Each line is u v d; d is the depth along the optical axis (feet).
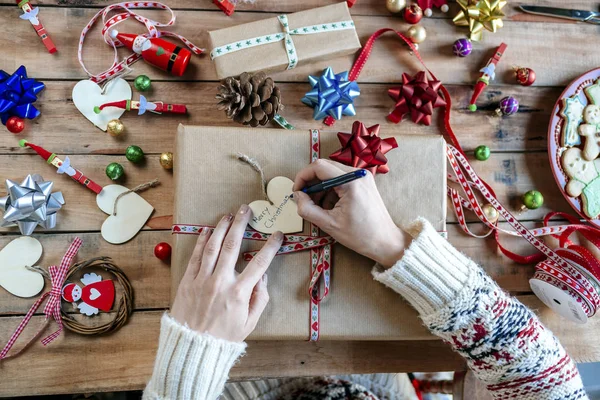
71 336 3.22
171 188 3.40
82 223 3.29
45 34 3.32
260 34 3.37
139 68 3.43
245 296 2.66
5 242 3.21
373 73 3.64
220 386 2.64
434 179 3.10
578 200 3.59
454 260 2.81
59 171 3.20
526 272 3.66
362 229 2.77
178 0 3.49
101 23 3.42
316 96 3.35
